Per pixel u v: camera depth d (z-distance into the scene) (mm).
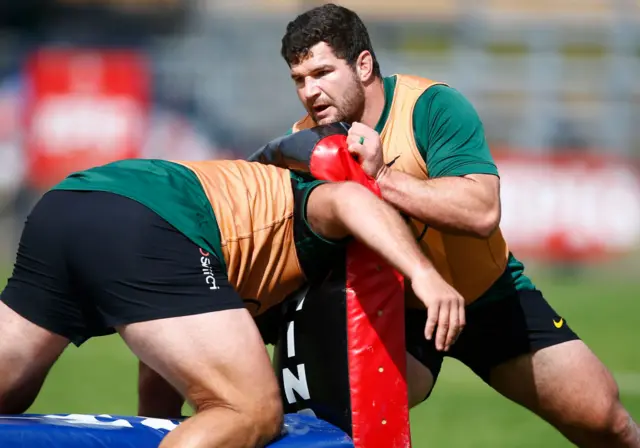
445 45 75188
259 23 70000
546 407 14781
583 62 65875
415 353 14102
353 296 11883
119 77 58531
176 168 12172
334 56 13727
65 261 11523
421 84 14180
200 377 11070
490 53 73812
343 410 11859
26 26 74062
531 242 56969
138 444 10852
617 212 57531
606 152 63531
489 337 14828
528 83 65250
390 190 12719
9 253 58156
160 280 11250
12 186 58156
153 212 11438
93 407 23391
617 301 46594
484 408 24812
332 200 11711
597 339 34969
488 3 77000
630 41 71562
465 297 14570
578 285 53750
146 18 72562
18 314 11812
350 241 12047
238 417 10969
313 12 13922
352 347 11812
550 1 76625
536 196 56969
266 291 12383
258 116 64000
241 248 11977
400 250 11344
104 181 11711
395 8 78750
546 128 63688
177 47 66938
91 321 11742
